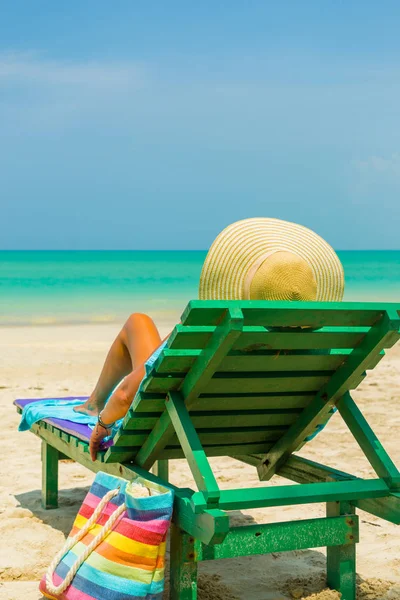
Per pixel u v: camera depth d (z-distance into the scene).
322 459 6.56
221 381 3.47
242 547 3.28
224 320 3.03
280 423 3.98
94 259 96.06
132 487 3.45
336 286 3.66
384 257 110.50
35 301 31.41
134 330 4.23
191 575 3.33
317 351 3.54
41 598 3.69
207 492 3.09
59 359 12.55
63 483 5.93
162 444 3.65
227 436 3.94
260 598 3.74
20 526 4.79
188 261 87.88
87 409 4.89
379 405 8.93
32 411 5.16
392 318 3.29
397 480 3.46
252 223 3.64
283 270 3.37
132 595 3.17
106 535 3.30
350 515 3.52
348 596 3.70
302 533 3.40
